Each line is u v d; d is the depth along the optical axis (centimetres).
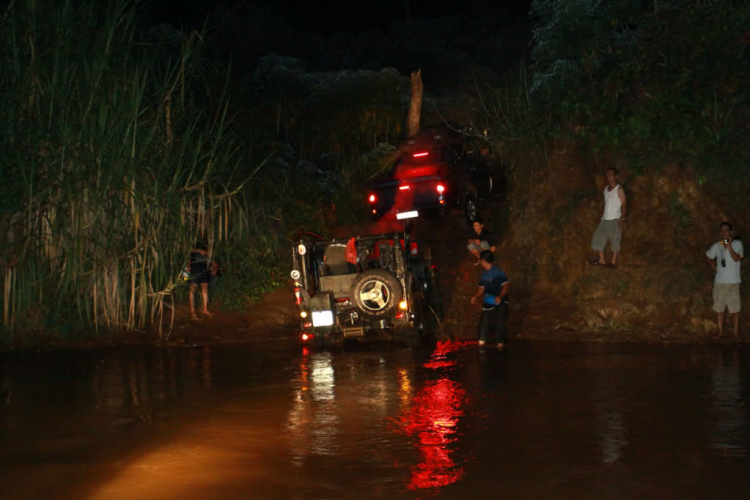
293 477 568
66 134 1231
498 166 2139
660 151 1359
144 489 551
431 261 1369
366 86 2473
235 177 1464
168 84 1398
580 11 1480
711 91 1360
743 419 682
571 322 1224
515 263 1494
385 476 563
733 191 1314
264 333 1301
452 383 880
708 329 1132
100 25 1342
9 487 561
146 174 1280
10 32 1253
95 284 1272
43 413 787
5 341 1240
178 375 984
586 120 1494
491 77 3080
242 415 765
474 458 599
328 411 771
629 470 556
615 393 798
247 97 1819
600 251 1267
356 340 1238
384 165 2133
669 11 1455
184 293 1439
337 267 1231
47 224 1273
